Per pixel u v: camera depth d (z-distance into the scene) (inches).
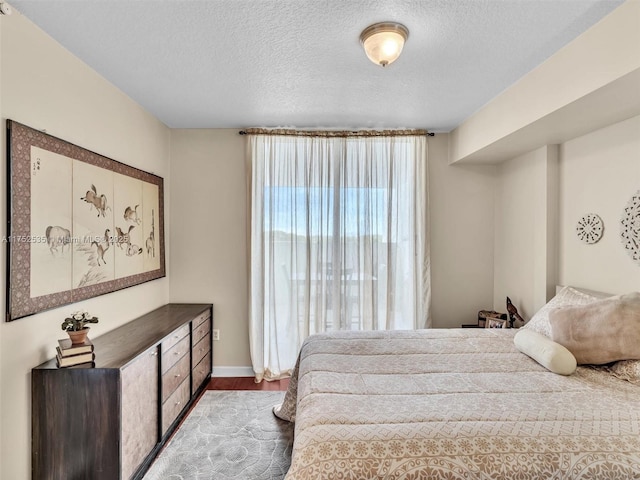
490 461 43.2
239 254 132.3
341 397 57.9
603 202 88.6
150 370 80.7
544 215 106.2
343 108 109.8
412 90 96.3
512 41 71.7
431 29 67.7
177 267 132.0
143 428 76.9
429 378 65.7
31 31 65.6
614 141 85.3
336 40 71.7
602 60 63.9
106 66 83.0
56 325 72.4
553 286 105.0
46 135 68.9
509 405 54.6
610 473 41.6
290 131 129.6
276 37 70.8
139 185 106.4
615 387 61.4
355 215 130.9
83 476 66.2
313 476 42.6
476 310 134.9
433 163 135.3
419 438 46.5
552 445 44.8
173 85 93.5
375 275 130.7
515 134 94.3
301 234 130.2
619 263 84.1
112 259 91.7
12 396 61.9
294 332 130.4
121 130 97.4
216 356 132.1
